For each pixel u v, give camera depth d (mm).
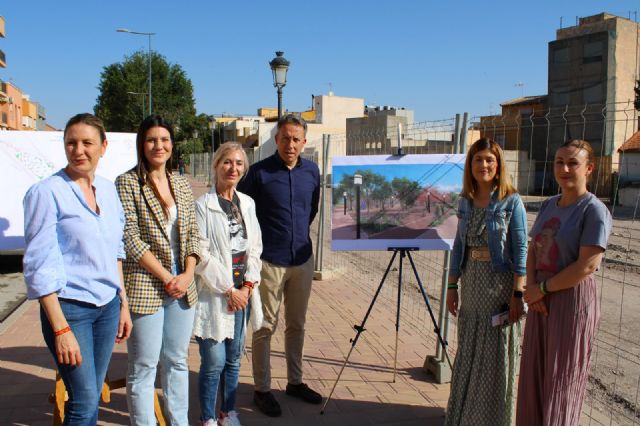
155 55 53562
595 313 3018
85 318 2668
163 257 3148
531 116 4062
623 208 14906
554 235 3045
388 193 4254
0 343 5340
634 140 14406
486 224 3348
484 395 3379
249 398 4219
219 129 54094
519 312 3287
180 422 3383
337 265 9891
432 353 5250
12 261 10070
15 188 7871
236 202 3645
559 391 3033
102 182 2854
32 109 57688
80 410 2680
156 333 3152
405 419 3908
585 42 35031
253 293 3650
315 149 11094
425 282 8656
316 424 3820
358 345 5469
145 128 3125
